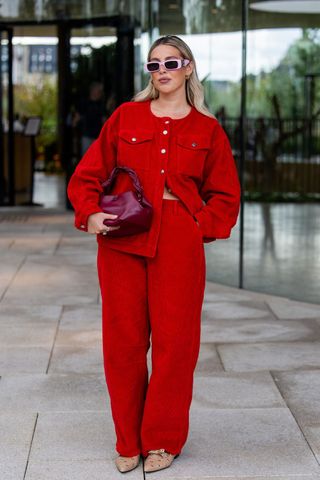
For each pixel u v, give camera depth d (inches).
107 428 172.6
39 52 984.3
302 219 324.8
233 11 324.5
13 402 187.0
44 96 949.8
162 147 150.9
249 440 166.7
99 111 542.6
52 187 708.7
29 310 274.5
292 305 286.2
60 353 225.3
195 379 202.7
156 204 150.3
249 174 325.7
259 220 319.3
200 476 151.3
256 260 310.2
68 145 555.5
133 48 524.7
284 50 346.0
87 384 199.3
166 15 345.7
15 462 156.3
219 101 325.4
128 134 152.1
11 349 229.1
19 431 170.6
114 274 152.8
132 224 146.4
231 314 270.7
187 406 156.6
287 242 312.3
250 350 228.1
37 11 548.1
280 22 341.7
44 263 357.7
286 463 156.3
